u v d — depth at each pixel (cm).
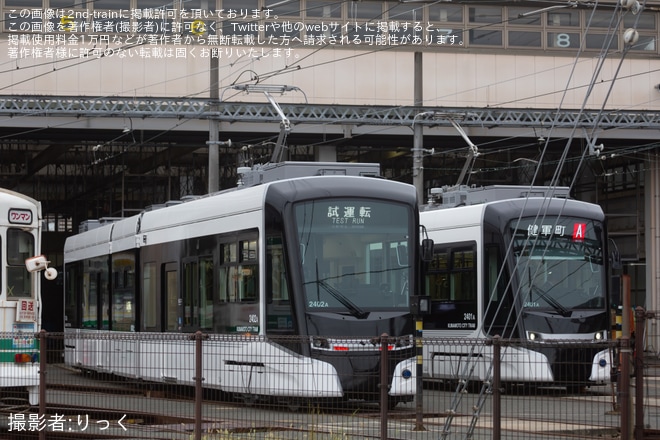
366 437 2244
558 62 7388
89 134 7256
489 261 4369
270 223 3541
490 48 7488
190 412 2406
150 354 2434
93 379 2520
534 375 2144
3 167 8669
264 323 3528
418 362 2359
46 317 8394
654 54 7625
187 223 4106
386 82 7162
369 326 3500
